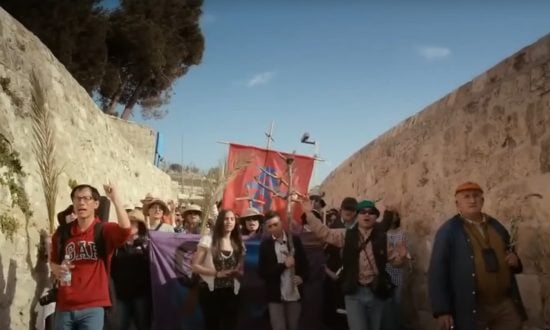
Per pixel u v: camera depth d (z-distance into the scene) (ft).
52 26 55.67
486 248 12.60
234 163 23.32
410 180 23.07
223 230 16.79
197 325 19.35
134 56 74.23
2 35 20.33
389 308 19.15
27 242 16.46
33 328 16.42
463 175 18.56
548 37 14.66
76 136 27.07
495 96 16.93
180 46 81.20
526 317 12.62
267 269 17.51
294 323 17.71
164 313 19.19
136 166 41.11
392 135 25.67
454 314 12.58
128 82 79.66
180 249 19.88
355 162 31.58
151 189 44.68
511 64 16.30
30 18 53.98
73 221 14.08
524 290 14.60
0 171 15.88
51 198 15.92
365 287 16.25
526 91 15.28
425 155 21.70
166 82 81.15
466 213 13.02
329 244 20.17
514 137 15.69
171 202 26.30
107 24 64.34
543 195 14.10
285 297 17.43
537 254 14.19
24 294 15.89
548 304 13.60
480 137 17.58
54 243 13.76
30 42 23.75
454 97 19.79
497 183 16.46
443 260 12.78
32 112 18.86
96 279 13.34
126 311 18.47
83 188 13.73
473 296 12.27
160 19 78.64
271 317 17.42
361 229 16.80
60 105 25.71
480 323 12.32
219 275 16.31
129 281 18.65
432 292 12.78
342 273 16.71
